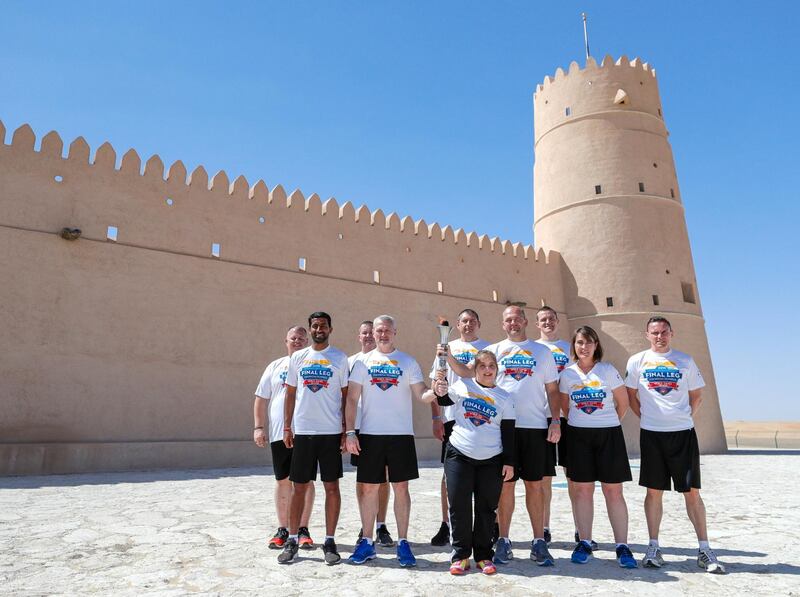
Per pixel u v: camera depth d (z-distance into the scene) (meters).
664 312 22.02
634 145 23.72
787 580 4.12
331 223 18.36
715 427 21.89
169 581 4.02
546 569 4.43
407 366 4.96
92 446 12.67
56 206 13.71
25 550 4.88
